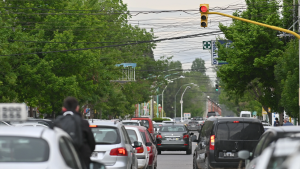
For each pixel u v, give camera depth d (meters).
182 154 71.25
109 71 116.75
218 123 34.78
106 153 25.52
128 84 145.88
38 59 80.88
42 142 13.23
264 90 104.31
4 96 76.75
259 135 34.59
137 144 31.98
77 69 88.44
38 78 78.56
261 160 11.66
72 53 85.50
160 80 171.25
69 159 14.09
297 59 75.25
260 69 99.38
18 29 78.94
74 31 90.44
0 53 71.12
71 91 82.31
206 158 35.44
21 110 13.74
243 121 34.72
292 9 88.50
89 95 98.62
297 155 8.95
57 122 18.41
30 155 12.92
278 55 94.62
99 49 106.38
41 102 87.12
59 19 87.56
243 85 103.38
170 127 70.56
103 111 147.50
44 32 85.56
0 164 12.61
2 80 74.56
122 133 27.14
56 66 85.25
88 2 108.69
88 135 18.72
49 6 90.06
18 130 13.66
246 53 97.00
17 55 77.38
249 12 99.31
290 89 71.44
